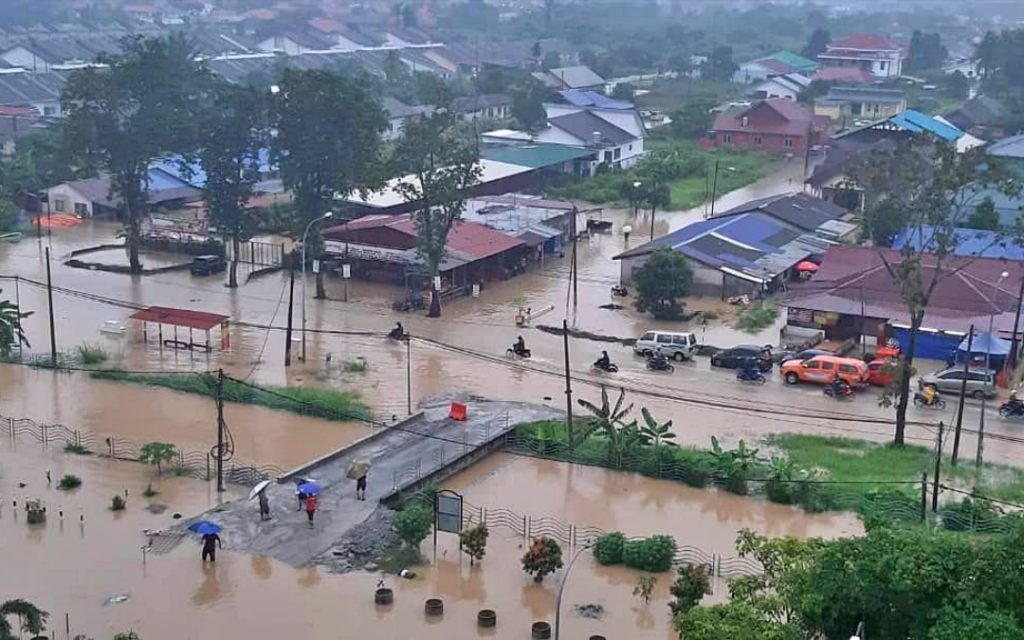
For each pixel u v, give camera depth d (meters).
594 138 109.88
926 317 56.50
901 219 59.09
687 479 41.00
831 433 46.06
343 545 35.47
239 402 49.12
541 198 90.81
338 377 52.84
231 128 69.44
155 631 30.53
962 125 125.75
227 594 32.56
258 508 37.94
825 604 23.50
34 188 91.25
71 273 72.75
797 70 178.12
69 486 39.84
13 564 34.22
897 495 38.25
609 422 43.16
